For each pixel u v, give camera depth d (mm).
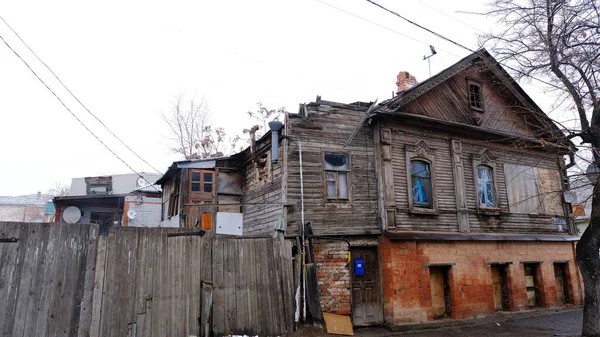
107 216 22359
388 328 11359
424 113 14070
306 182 11789
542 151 17609
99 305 7746
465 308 13000
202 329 8555
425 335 10867
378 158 12750
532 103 17125
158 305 8258
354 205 12188
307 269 10523
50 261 7555
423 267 12461
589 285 9984
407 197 13000
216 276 9047
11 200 54219
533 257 15664
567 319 13242
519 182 16500
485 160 15523
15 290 7211
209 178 14680
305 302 10312
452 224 13898
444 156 14414
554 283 16062
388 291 11703
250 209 13945
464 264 13477
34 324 7219
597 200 9992
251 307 9211
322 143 12266
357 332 11039
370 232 12094
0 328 6992
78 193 30891
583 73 9461
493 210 15047
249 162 14469
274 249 9844
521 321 13148
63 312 7457
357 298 11688
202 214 13789
